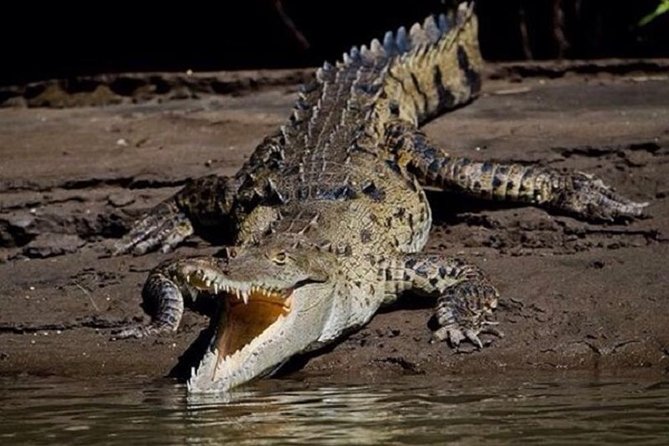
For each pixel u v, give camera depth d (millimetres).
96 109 35281
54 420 17438
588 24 40594
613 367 19828
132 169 28375
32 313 22766
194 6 44094
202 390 18875
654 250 23344
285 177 23938
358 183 23562
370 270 21734
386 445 15336
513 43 40438
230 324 19453
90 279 24172
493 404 17469
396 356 20203
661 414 16688
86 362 21000
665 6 37500
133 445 15812
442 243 24719
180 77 36375
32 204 27219
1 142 31438
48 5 44375
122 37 44781
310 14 43500
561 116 30188
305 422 16641
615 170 26500
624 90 33125
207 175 27547
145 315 22438
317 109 26906
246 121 31719
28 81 41156
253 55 43938
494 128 29422
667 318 20641
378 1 42625
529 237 24281
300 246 20391
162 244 25703
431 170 25422
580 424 16219
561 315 20984
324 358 20516
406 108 29031
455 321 20688
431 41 30797
